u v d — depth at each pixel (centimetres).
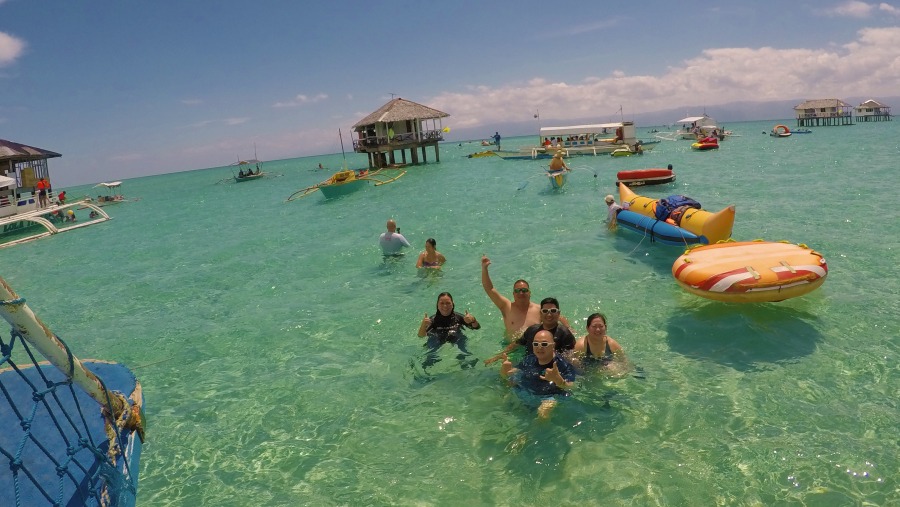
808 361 533
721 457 399
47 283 1325
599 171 2641
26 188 3497
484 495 387
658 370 538
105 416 326
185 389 612
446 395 532
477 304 791
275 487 419
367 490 405
